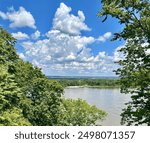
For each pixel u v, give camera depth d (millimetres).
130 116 15648
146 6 14859
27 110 33156
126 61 16281
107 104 102125
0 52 29266
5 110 19703
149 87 14766
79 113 43250
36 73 38719
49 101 37469
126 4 14977
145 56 15797
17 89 20750
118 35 15695
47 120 36750
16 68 30203
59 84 39125
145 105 15484
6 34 31844
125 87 15219
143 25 14961
